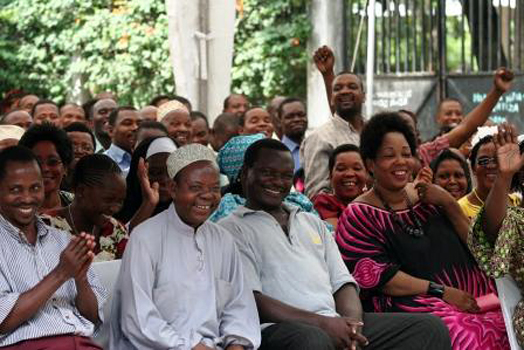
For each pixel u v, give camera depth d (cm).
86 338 564
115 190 659
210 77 1027
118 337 595
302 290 642
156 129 891
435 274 690
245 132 1088
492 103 929
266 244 647
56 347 546
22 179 559
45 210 683
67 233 590
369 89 1369
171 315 586
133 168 762
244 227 650
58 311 559
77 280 562
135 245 592
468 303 677
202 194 599
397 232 695
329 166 829
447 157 831
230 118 1087
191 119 1008
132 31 1841
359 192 812
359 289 676
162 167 745
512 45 1591
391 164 698
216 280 604
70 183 718
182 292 589
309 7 1742
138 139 891
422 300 678
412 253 691
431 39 1572
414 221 701
